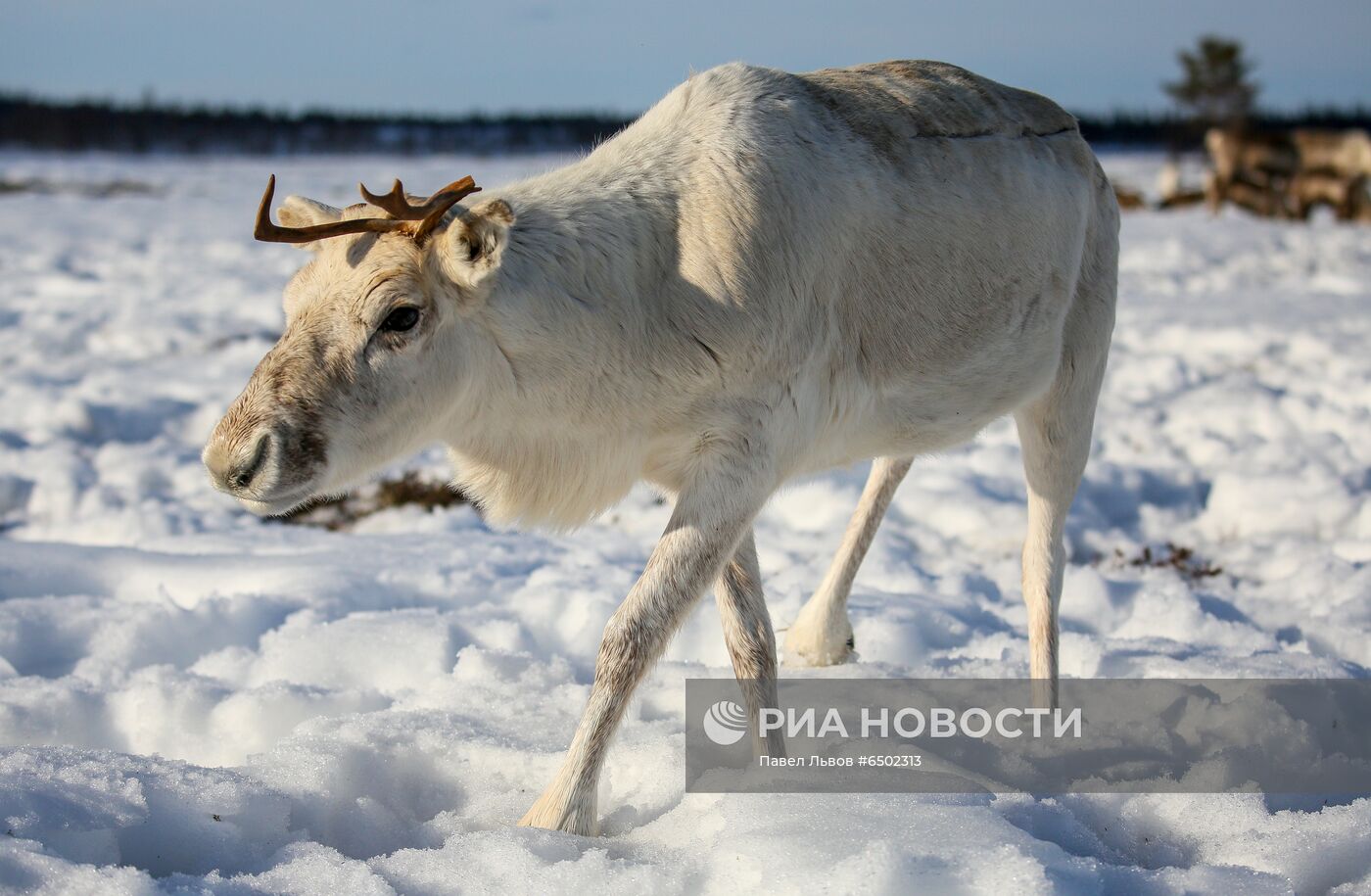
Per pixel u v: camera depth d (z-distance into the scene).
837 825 2.84
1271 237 21.12
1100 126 81.56
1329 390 9.41
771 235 3.37
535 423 3.35
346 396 2.97
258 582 5.38
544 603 4.98
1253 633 4.98
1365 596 5.37
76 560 5.49
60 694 3.89
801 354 3.44
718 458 3.35
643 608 3.18
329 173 40.31
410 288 3.00
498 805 3.27
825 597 4.44
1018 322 3.96
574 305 3.23
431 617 4.79
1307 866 2.88
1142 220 24.80
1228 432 8.46
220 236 20.50
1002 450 7.91
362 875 2.71
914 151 3.78
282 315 12.59
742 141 3.45
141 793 2.98
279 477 2.88
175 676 4.24
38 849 2.65
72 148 57.75
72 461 7.41
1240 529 6.71
